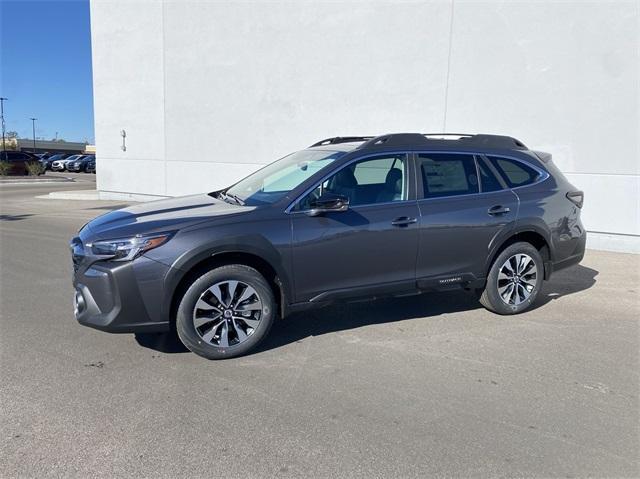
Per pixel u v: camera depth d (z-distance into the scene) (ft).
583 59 27.07
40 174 98.53
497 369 12.54
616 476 8.50
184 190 43.06
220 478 8.32
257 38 36.96
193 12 39.55
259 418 10.13
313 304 13.79
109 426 9.75
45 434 9.45
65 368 12.25
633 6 25.54
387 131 33.01
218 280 12.57
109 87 46.06
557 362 13.00
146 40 42.68
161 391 11.16
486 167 16.07
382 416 10.28
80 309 12.59
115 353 13.17
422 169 15.10
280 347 13.76
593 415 10.44
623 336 14.87
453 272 15.39
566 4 27.02
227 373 12.12
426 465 8.71
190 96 41.11
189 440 9.35
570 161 28.12
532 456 9.01
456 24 29.94
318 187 13.79
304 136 36.24
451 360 13.03
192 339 12.50
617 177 27.17
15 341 13.89
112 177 47.78
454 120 30.89
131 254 11.91
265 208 13.23
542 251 16.99
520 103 28.94
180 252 12.10
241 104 38.63
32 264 23.04
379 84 32.89
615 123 26.81
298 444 9.27
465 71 30.12
